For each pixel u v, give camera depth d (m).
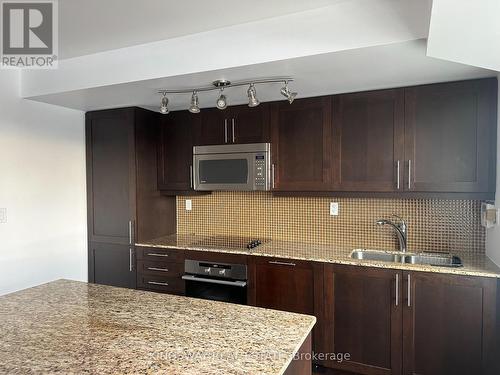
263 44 1.87
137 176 3.04
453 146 2.25
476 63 1.73
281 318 1.37
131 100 2.76
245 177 2.84
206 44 2.01
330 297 2.40
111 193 3.13
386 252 2.69
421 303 2.17
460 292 2.07
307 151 2.66
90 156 3.21
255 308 1.48
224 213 3.38
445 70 2.01
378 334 2.29
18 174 2.64
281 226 3.15
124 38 2.11
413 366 2.20
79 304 1.51
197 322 1.32
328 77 2.14
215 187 2.96
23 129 2.67
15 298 1.59
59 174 2.98
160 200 3.33
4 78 2.54
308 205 3.03
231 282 2.66
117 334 1.21
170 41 2.12
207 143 3.03
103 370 0.98
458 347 2.08
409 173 2.36
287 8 1.74
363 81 2.24
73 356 1.06
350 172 2.53
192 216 3.52
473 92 2.19
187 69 2.06
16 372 0.97
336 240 2.93
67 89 2.47
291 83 2.28
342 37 1.69
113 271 3.16
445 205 2.59
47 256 2.87
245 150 2.83
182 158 3.16
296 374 1.21
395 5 1.59
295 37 1.79
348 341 2.37
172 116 3.19
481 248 2.50
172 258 2.92
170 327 1.27
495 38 1.41
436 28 1.32
